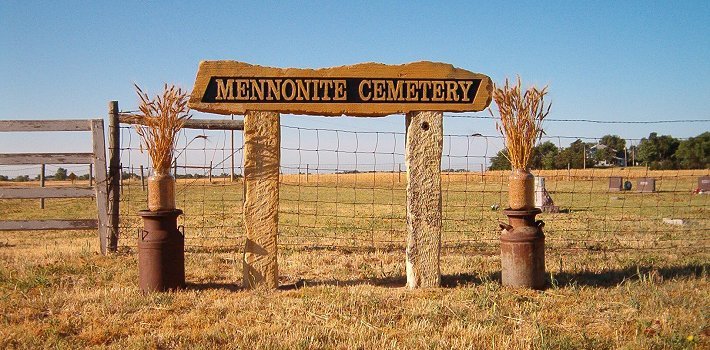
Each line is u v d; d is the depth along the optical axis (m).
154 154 7.08
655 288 6.91
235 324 5.66
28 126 10.01
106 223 10.09
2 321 5.74
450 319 5.91
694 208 20.50
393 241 11.91
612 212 18.88
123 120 10.23
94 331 5.41
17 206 23.92
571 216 17.20
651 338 5.24
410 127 7.41
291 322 5.75
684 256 9.66
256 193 7.23
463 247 10.98
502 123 7.46
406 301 6.63
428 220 7.44
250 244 7.25
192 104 7.08
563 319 5.94
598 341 5.16
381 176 43.94
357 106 7.32
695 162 52.34
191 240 11.87
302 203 24.94
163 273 7.01
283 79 7.22
